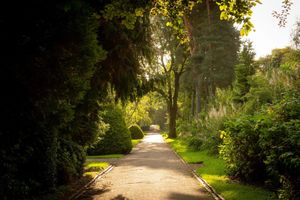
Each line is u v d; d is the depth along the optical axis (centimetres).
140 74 1476
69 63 814
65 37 772
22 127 793
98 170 1612
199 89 3584
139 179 1344
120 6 699
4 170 760
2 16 648
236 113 2003
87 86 969
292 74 1493
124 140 2566
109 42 1306
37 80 734
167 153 2634
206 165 1670
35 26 702
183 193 1055
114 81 1421
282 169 781
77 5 662
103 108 1504
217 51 3534
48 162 1023
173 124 4706
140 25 1346
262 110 1175
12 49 674
